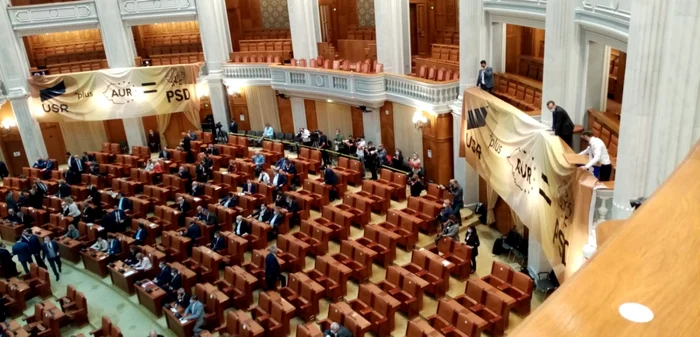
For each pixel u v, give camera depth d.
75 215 18.62
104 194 19.70
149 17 23.38
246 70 23.48
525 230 14.77
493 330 11.62
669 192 2.13
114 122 25.61
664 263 1.72
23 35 22.86
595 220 8.74
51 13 22.70
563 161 9.60
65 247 17.38
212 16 23.64
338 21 25.72
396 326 12.61
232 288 14.12
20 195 20.45
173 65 23.67
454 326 11.49
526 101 14.32
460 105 16.34
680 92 6.57
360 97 19.69
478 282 12.30
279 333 12.55
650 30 6.90
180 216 17.97
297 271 14.92
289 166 19.44
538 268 13.27
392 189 17.77
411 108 18.73
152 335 11.59
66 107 23.33
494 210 16.36
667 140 6.88
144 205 18.73
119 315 14.80
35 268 16.14
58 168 24.09
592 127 11.25
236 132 23.95
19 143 24.19
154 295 14.18
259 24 27.00
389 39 19.91
